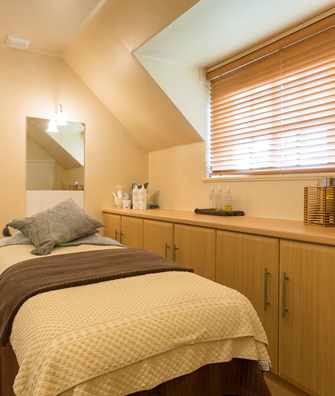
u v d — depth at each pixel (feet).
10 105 10.14
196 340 3.90
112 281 4.80
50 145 10.79
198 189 10.29
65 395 3.14
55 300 4.08
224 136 9.57
